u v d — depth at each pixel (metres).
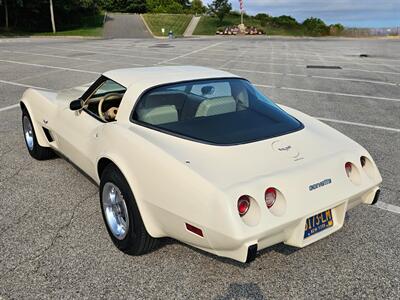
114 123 3.01
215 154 2.47
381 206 3.67
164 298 2.44
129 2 75.38
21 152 5.11
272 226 2.19
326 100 8.73
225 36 47.25
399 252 2.94
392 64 16.41
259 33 51.47
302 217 2.32
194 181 2.27
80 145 3.43
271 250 2.96
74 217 3.44
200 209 2.21
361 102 8.52
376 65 15.98
